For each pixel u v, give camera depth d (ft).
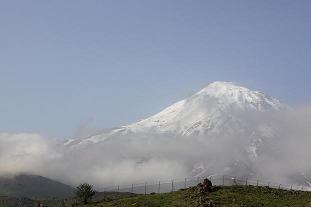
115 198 449.06
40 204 543.39
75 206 445.78
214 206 364.58
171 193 420.77
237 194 398.83
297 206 362.74
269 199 386.11
